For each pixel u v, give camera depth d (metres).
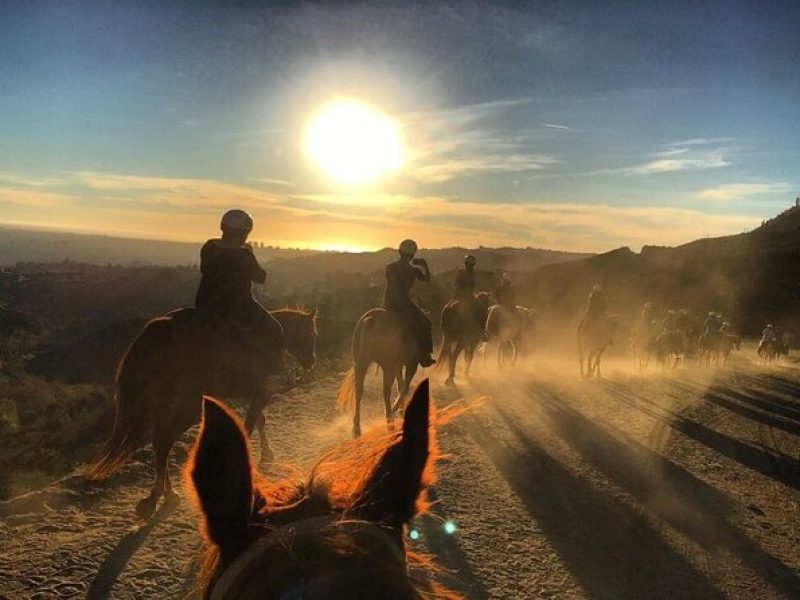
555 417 13.05
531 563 6.29
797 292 82.56
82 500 6.85
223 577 1.30
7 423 12.40
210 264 6.73
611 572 6.33
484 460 9.55
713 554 7.09
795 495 9.76
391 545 1.39
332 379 15.47
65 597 4.89
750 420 15.30
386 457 1.64
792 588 6.51
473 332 14.90
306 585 1.23
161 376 6.28
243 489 1.41
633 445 11.48
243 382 6.77
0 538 5.82
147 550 5.71
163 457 6.48
